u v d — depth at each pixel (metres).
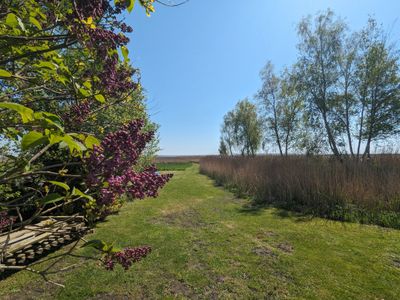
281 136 18.97
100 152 1.08
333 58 13.31
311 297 3.45
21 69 1.57
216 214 7.93
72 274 3.98
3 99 1.56
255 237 5.77
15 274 3.93
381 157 10.40
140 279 3.88
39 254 4.29
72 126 1.50
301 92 14.77
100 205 1.22
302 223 6.86
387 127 11.64
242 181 12.30
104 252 1.09
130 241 5.44
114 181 1.12
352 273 4.07
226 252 4.91
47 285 3.69
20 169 1.09
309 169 9.60
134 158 1.19
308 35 13.99
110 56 1.50
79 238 1.25
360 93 12.52
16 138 1.70
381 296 3.46
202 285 3.75
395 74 11.55
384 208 7.21
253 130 25.61
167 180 1.35
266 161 13.98
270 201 9.56
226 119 31.50
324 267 4.28
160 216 7.67
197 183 16.34
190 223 6.94
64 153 2.74
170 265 4.34
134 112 5.07
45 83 1.64
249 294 3.53
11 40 1.40
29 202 1.32
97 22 1.54
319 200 8.09
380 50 11.78
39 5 1.45
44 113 0.82
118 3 1.53
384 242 5.40
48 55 1.52
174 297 3.47
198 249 5.04
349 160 10.59
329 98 13.44
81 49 1.53
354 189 7.70
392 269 4.19
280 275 4.03
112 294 3.51
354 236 5.80
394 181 7.61
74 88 1.45
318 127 13.96
